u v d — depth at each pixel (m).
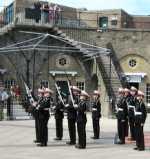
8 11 48.72
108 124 33.44
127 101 23.22
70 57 45.94
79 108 21.20
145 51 47.22
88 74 45.78
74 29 45.44
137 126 21.03
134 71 47.19
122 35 46.91
